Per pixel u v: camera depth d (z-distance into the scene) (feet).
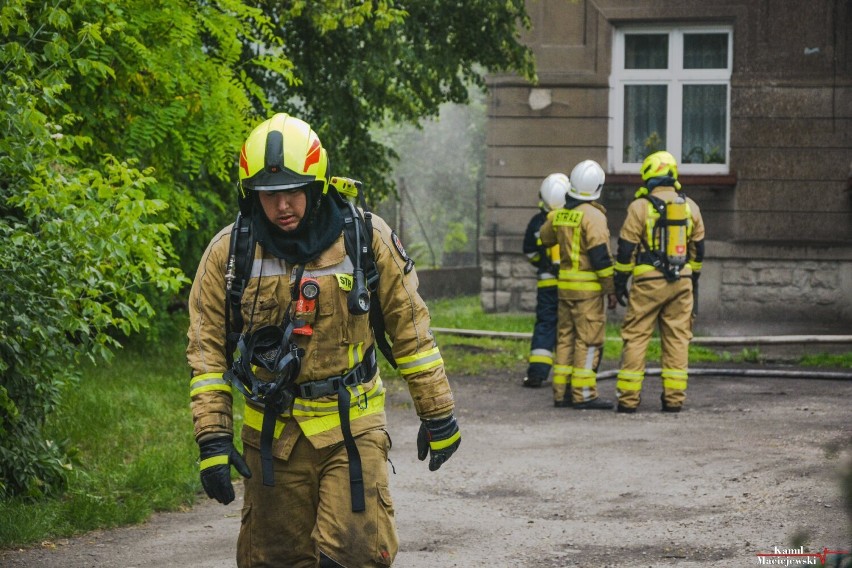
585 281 38.11
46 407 24.40
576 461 28.89
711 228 62.64
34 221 23.20
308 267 13.93
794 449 28.89
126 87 31.53
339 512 13.78
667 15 62.39
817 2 60.95
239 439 30.42
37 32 24.23
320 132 48.06
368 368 14.34
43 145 22.47
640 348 36.96
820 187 61.31
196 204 34.60
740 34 61.77
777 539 20.29
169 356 44.47
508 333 57.00
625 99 64.23
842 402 37.76
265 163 13.57
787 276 61.72
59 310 22.22
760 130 61.82
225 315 14.19
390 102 49.80
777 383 43.21
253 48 46.01
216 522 23.73
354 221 14.07
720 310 62.44
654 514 23.04
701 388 42.14
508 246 65.00
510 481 26.91
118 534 22.62
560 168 64.49
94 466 27.53
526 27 51.88
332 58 48.78
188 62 31.91
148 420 32.96
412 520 23.34
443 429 14.58
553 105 64.23
